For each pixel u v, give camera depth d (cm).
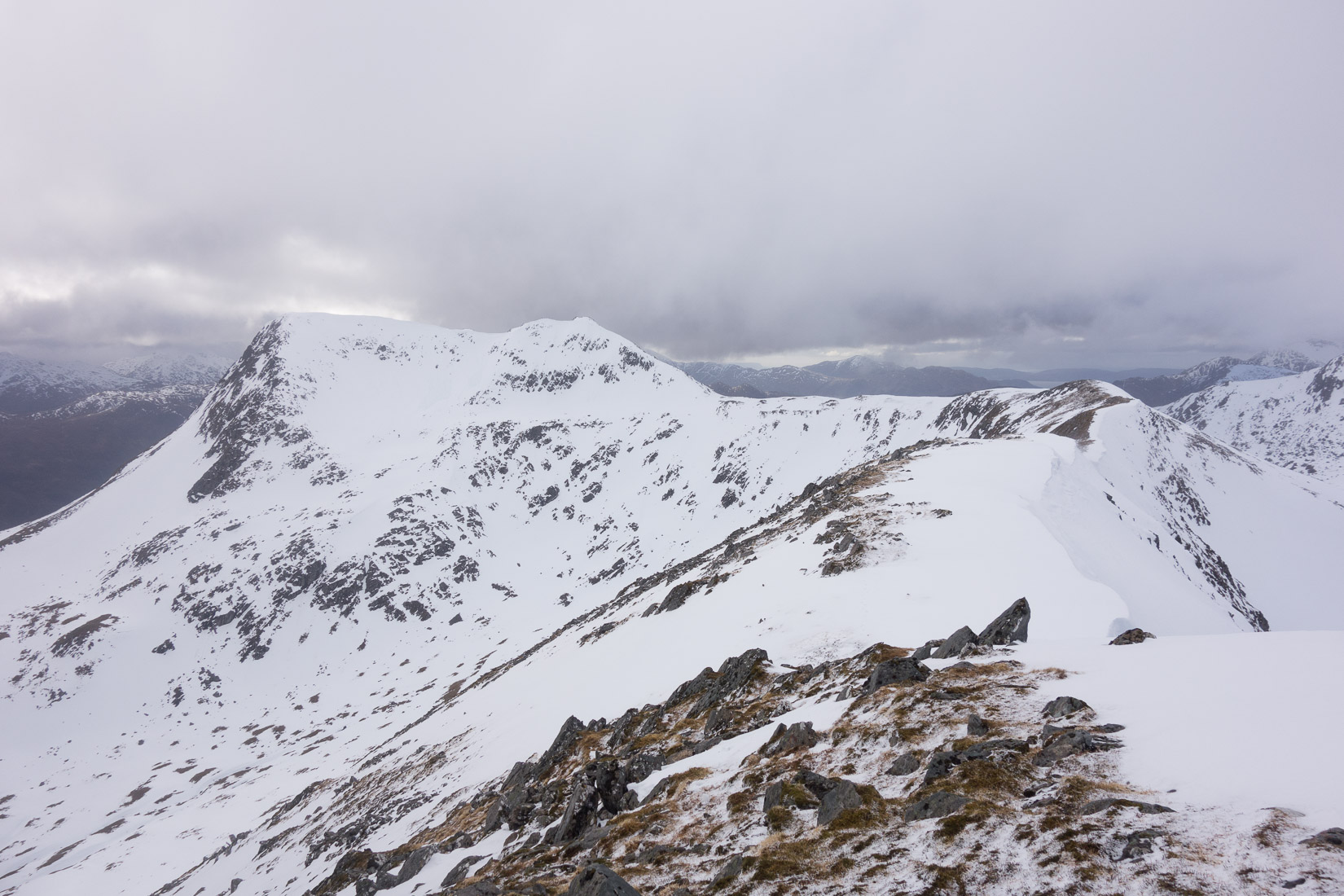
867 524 5016
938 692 1938
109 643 16538
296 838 5772
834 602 3875
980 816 1212
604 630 7069
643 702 3966
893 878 1143
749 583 5050
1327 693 1267
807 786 1630
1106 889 929
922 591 3647
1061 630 2805
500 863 2177
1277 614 7900
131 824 10069
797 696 2683
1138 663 1791
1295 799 979
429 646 17350
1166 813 1045
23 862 9706
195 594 18875
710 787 1989
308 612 18388
